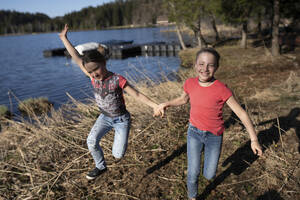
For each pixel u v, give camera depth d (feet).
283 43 49.78
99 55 7.20
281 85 20.65
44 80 55.67
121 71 54.70
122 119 8.24
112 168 10.73
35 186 9.84
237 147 11.62
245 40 57.31
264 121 13.89
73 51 8.87
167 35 198.39
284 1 41.32
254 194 8.57
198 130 7.20
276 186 8.81
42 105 31.24
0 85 53.16
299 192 8.40
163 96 18.43
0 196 9.41
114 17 622.13
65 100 34.96
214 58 6.22
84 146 12.90
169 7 63.72
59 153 12.30
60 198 9.07
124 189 9.34
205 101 6.69
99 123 8.43
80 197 9.07
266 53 40.22
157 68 52.42
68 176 10.37
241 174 9.68
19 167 11.33
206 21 92.43
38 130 14.60
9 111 30.32
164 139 12.97
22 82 55.16
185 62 53.78
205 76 6.47
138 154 11.72
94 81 7.93
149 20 529.45
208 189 9.03
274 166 9.86
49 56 109.81
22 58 106.52
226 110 16.16
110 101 7.84
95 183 9.81
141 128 14.44
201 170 10.11
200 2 55.57
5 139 14.80
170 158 11.18
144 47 97.45
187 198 8.59
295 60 33.24
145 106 16.90
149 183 9.56
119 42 136.67
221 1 50.24
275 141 11.75
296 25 60.80
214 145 7.23
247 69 31.14
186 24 65.92
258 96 18.42
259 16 53.26
